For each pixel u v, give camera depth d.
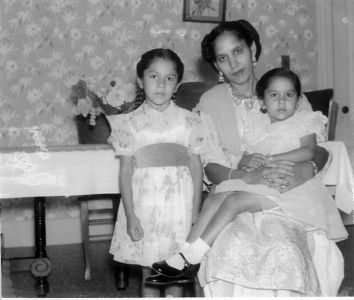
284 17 4.73
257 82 2.30
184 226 2.16
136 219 2.14
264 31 4.71
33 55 4.26
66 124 4.29
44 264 2.90
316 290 1.94
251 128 2.28
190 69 4.52
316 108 3.71
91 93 2.91
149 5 4.44
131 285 3.11
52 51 4.29
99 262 3.72
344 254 3.44
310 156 2.16
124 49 4.41
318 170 2.25
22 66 4.25
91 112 2.99
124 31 4.40
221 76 2.47
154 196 2.15
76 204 4.38
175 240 2.14
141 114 2.23
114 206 3.42
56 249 4.16
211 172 2.28
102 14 4.36
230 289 1.98
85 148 2.35
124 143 2.19
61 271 3.50
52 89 4.29
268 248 1.91
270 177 2.07
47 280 3.21
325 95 3.70
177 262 2.05
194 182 2.28
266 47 4.71
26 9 4.24
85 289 3.05
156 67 2.18
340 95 4.56
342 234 2.16
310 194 2.08
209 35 2.31
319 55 4.76
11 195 2.29
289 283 1.83
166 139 2.20
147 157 2.18
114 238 2.23
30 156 2.31
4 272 3.21
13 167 2.30
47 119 4.28
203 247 2.03
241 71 2.26
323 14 4.70
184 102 3.48
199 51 4.52
